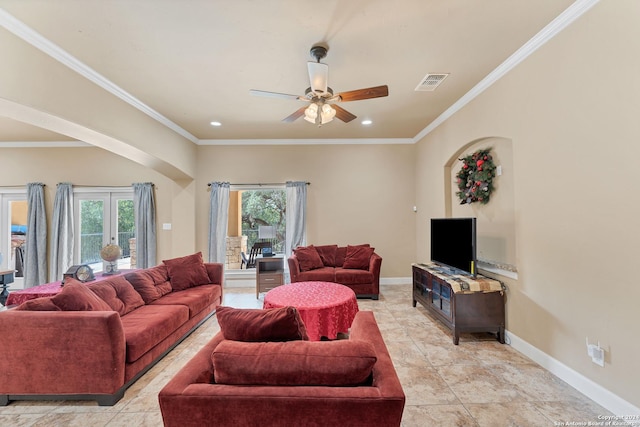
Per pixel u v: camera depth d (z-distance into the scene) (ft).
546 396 6.85
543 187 8.04
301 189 17.89
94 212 17.81
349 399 3.67
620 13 5.99
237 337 4.80
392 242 18.44
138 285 10.52
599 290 6.49
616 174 6.11
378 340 5.20
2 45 7.12
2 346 6.60
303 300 9.82
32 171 17.44
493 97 10.16
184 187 17.56
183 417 3.76
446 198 14.34
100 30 7.56
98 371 6.61
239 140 18.10
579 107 6.92
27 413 6.38
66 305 7.13
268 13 6.99
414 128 16.40
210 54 8.75
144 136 12.61
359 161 18.43
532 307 8.50
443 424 5.97
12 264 17.54
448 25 7.51
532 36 7.99
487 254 11.10
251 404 3.71
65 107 8.73
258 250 18.42
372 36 7.94
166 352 8.98
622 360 6.03
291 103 12.40
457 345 9.63
